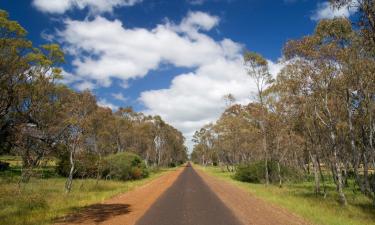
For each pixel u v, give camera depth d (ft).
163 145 298.56
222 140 202.90
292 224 38.55
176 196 68.80
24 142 69.62
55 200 57.36
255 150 161.68
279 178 116.16
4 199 54.29
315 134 85.20
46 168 154.40
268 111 107.76
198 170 251.39
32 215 42.68
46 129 74.28
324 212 49.62
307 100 72.18
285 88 75.36
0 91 68.59
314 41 65.16
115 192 75.87
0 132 68.03
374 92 58.39
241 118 168.55
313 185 118.83
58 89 82.38
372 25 49.08
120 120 183.83
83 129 79.36
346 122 73.92
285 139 109.70
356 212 53.36
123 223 38.70
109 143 151.12
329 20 61.31
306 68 68.28
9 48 71.15
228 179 138.72
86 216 43.60
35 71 77.87
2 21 70.49
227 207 52.16
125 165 130.00
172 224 38.09
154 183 111.34
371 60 56.95
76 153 79.30
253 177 126.31
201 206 53.21
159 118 271.69
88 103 82.53
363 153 75.72
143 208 51.03
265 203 58.13
